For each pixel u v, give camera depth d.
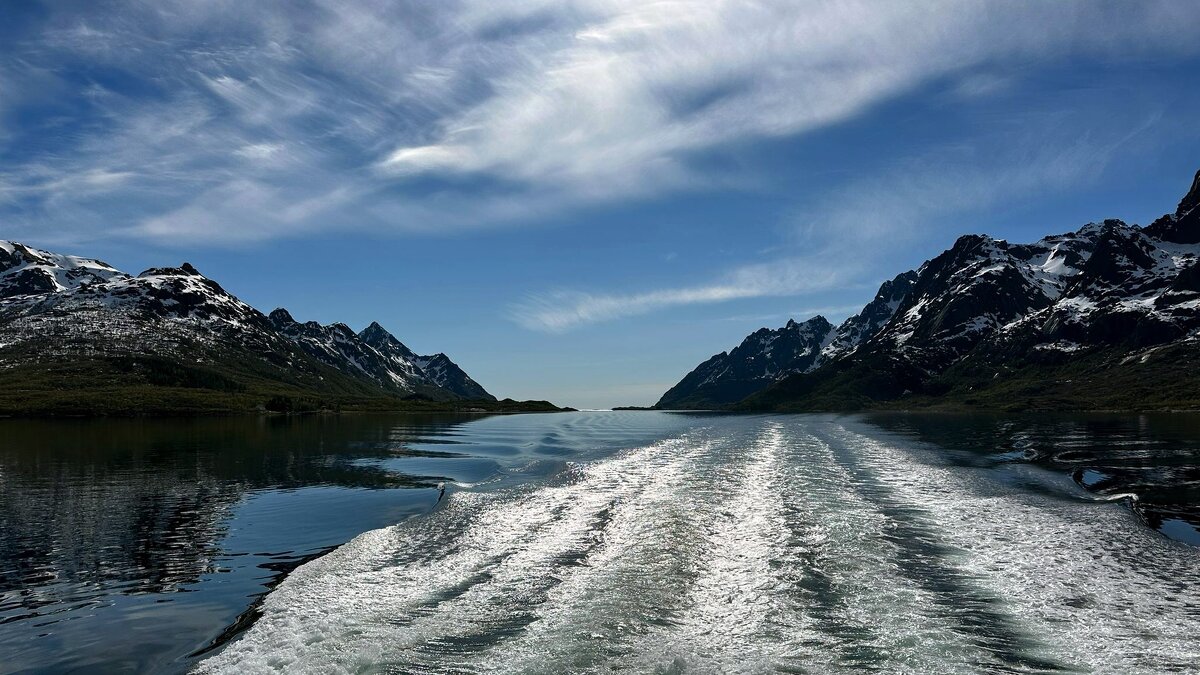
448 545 24.25
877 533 25.03
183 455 62.25
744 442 63.34
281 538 28.28
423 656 14.70
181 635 17.42
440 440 80.81
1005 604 17.72
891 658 14.45
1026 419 119.62
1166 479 40.94
